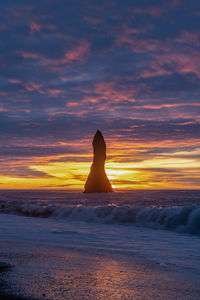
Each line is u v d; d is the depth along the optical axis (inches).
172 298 73.0
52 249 149.5
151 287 83.2
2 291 74.1
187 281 91.6
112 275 96.4
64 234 229.6
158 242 202.4
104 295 73.4
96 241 196.9
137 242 200.1
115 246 176.4
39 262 113.3
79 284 83.0
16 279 86.4
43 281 84.7
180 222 277.7
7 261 114.4
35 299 68.2
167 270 109.2
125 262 122.6
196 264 122.8
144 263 122.1
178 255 148.4
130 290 79.1
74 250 149.8
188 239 220.1
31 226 290.7
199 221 266.8
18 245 161.2
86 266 109.3
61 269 101.8
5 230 250.8
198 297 74.4
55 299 68.7
